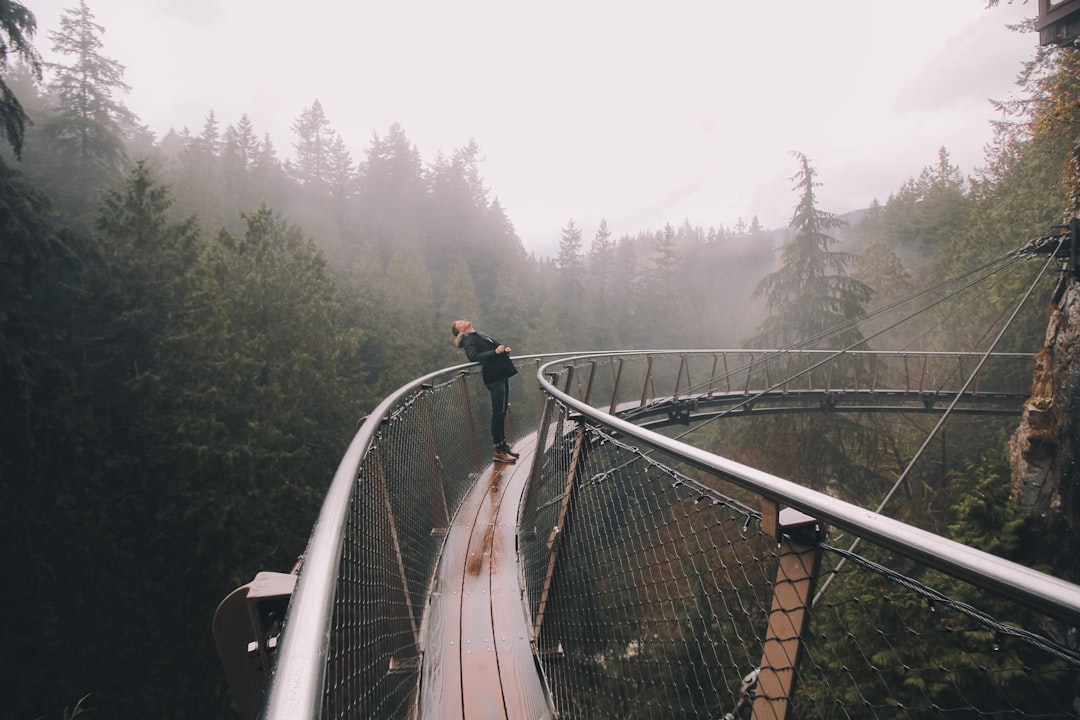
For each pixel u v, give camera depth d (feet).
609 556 6.91
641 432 6.05
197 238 69.51
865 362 69.46
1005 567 2.70
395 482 8.11
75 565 39.58
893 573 3.33
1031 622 20.42
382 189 274.36
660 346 236.84
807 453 64.90
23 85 136.56
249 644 5.29
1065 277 37.47
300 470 61.93
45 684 36.14
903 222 162.20
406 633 7.68
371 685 4.85
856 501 62.18
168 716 42.80
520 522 13.02
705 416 54.13
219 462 51.47
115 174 106.73
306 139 265.34
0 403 34.47
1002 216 75.05
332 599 2.86
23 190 39.04
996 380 61.57
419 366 120.88
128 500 49.08
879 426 68.64
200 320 59.26
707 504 4.88
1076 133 40.55
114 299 58.70
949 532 36.35
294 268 81.87
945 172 170.91
